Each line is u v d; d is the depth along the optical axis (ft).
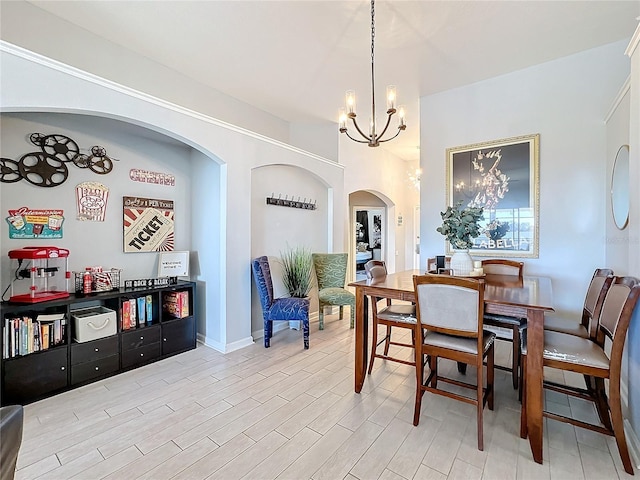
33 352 7.93
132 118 8.48
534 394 5.86
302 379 9.08
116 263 10.73
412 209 25.79
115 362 9.38
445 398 8.04
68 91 7.29
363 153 19.79
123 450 6.09
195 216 12.65
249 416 7.23
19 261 8.58
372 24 8.46
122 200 10.89
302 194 15.33
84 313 9.43
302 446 6.19
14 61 6.49
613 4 8.25
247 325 11.99
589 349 6.17
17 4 8.13
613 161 9.44
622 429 5.47
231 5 8.32
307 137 17.47
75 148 9.77
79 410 7.48
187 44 10.09
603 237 10.26
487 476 5.40
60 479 5.37
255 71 11.76
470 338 6.73
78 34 9.23
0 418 2.99
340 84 12.76
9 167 8.54
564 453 5.98
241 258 11.73
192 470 5.57
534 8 8.43
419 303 6.77
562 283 10.95
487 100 12.34
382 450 6.07
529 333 6.00
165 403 7.80
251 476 5.42
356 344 8.29
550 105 11.11
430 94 13.62
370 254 26.68
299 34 9.58
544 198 11.25
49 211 9.23
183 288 11.57
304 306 11.60
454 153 13.06
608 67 10.14
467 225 8.54
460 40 9.86
